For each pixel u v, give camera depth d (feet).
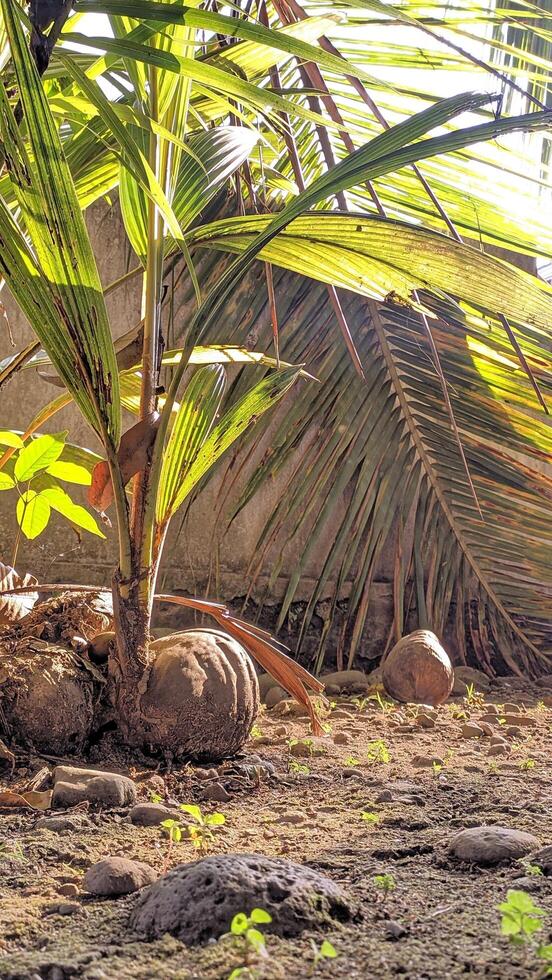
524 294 7.41
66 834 6.35
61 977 3.93
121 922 4.64
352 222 7.57
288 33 8.38
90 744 8.57
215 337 15.70
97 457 11.32
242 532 16.61
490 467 16.76
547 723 12.59
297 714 12.60
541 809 7.29
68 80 9.21
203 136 9.39
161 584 15.70
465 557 17.39
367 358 16.61
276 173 10.48
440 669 14.28
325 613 17.35
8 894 5.15
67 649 8.80
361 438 16.63
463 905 4.86
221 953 4.11
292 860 5.81
